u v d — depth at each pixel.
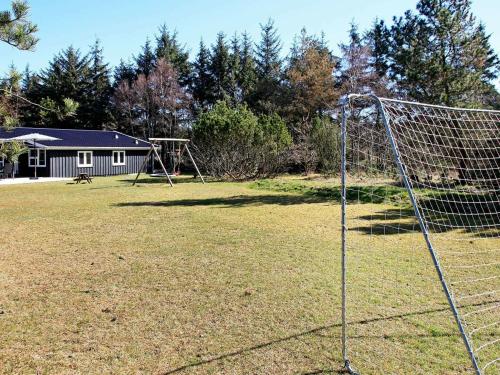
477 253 7.38
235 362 3.70
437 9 18.92
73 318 4.61
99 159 29.59
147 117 42.75
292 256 7.17
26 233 9.17
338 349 3.93
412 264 6.68
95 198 15.51
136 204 13.81
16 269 6.45
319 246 7.90
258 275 6.10
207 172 24.30
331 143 23.67
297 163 24.88
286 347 3.97
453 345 4.01
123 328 4.36
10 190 18.61
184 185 20.62
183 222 10.43
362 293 5.36
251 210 12.45
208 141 23.12
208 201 14.55
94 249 7.70
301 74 37.16
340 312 4.77
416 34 19.77
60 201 14.67
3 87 4.62
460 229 9.32
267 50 45.75
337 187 17.19
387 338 4.15
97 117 43.28
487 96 20.19
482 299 5.17
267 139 23.36
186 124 43.22
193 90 44.53
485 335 4.22
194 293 5.37
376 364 3.66
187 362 3.70
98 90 44.22
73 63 42.81
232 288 5.55
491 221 9.70
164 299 5.16
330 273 6.20
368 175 11.02
